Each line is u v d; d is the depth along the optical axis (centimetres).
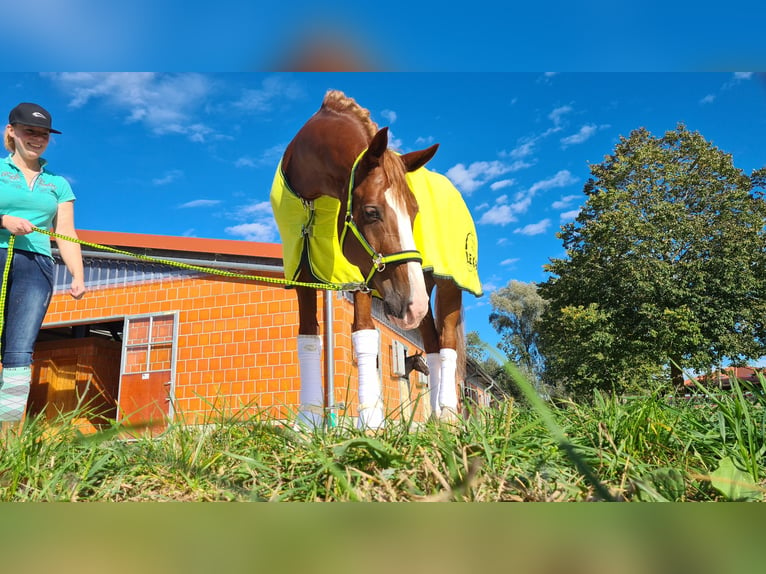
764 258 1912
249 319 841
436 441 164
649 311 1814
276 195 349
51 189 300
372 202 268
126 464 174
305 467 160
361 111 308
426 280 394
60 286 953
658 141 2202
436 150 296
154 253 903
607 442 180
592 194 2155
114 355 1119
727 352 1791
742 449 153
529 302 3531
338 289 299
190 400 834
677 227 1919
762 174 2088
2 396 271
